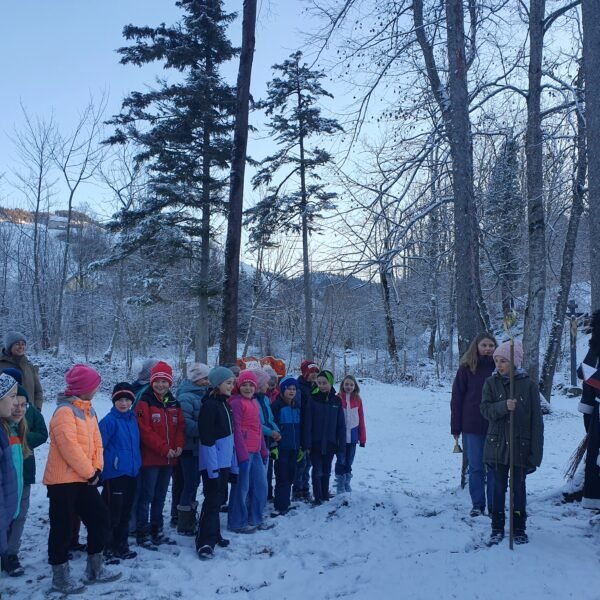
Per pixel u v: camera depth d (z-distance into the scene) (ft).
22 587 16.24
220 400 20.13
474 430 20.45
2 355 21.31
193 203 74.54
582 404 17.76
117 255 79.36
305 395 25.73
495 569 14.96
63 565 15.83
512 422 16.62
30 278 137.18
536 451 17.07
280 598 15.51
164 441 19.61
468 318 26.35
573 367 79.61
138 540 19.84
